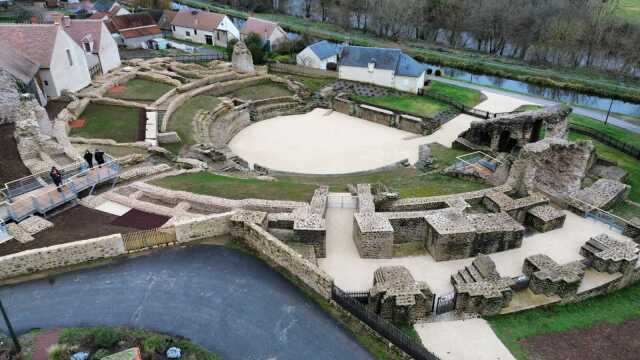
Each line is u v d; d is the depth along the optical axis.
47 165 34.09
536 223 31.42
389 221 28.67
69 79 55.41
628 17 104.88
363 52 78.06
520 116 47.38
